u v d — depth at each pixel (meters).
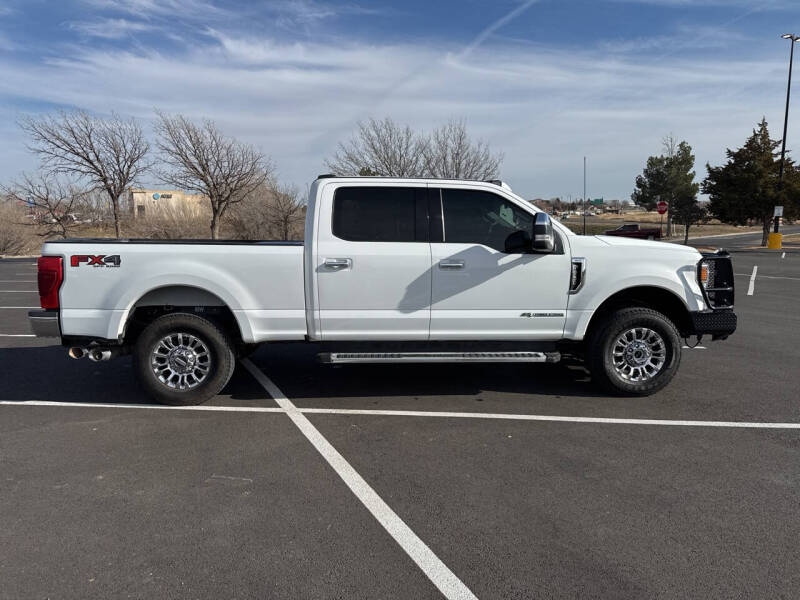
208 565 2.81
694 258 5.38
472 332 5.25
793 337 8.52
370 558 2.87
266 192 31.95
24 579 2.70
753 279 17.09
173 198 33.59
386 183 5.20
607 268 5.27
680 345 5.39
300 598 2.57
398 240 5.16
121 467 3.96
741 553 2.91
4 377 6.28
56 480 3.75
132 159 26.11
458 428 4.70
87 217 31.55
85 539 3.04
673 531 3.11
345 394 5.65
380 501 3.46
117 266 4.99
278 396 5.58
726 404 5.30
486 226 5.24
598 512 3.32
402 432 4.61
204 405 5.30
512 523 3.20
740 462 4.02
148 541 3.03
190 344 5.25
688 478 3.77
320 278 5.08
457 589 2.63
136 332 5.57
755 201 34.16
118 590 2.62
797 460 4.05
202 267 5.05
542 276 5.21
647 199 51.56
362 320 5.16
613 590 2.62
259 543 3.01
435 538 3.05
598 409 5.17
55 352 7.52
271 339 5.21
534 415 5.01
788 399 5.46
